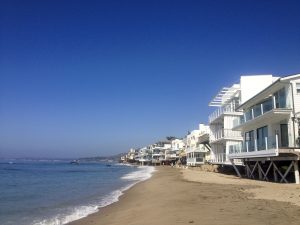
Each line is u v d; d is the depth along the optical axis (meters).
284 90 34.09
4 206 24.84
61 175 75.62
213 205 18.20
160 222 14.45
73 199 28.61
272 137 34.00
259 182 34.09
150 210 19.00
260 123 40.06
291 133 32.75
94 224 17.08
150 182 43.50
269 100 37.44
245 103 42.88
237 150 43.72
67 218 19.41
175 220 14.40
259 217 14.02
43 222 18.41
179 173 62.38
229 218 14.03
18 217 20.22
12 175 75.19
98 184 45.78
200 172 61.75
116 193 32.62
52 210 22.70
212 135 66.25
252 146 37.84
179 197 23.30
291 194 22.27
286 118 34.38
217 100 64.94
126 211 20.30
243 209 16.25
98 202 26.25
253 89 50.12
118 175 73.06
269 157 33.81
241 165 47.38
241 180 38.06
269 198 20.64
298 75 32.78
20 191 36.53
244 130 46.69
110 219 18.17
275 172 34.12
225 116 54.94
